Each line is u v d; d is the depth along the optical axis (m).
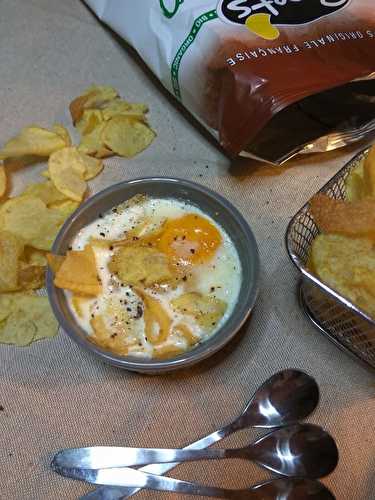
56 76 0.36
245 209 0.31
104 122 0.33
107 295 0.26
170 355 0.25
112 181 0.32
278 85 0.27
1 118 0.35
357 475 0.24
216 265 0.27
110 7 0.36
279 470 0.24
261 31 0.28
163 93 0.35
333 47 0.28
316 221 0.23
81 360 0.27
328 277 0.22
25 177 0.32
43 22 0.39
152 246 0.28
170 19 0.30
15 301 0.27
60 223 0.29
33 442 0.25
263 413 0.25
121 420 0.25
